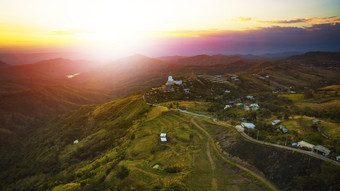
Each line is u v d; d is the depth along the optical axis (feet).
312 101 606.55
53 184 301.02
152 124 408.46
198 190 191.52
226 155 255.70
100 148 443.32
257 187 195.11
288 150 232.12
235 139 284.82
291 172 203.31
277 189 190.90
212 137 318.24
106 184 227.81
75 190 239.71
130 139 358.64
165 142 318.45
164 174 226.38
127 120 536.42
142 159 273.54
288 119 380.37
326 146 234.99
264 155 236.84
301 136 281.74
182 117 424.05
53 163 481.05
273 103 617.21
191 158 256.11
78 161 431.43
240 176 214.07
